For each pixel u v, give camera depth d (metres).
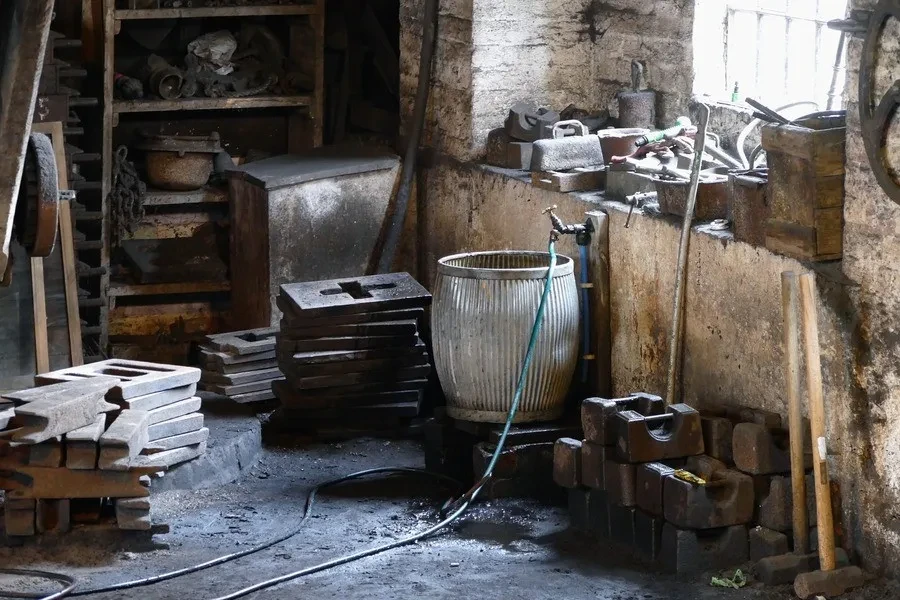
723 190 5.90
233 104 8.45
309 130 8.80
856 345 5.00
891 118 4.64
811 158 4.99
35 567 5.43
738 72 7.20
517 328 6.12
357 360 7.05
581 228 6.44
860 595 4.91
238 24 8.84
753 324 5.54
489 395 6.27
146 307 8.52
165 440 6.12
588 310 6.52
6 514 5.55
